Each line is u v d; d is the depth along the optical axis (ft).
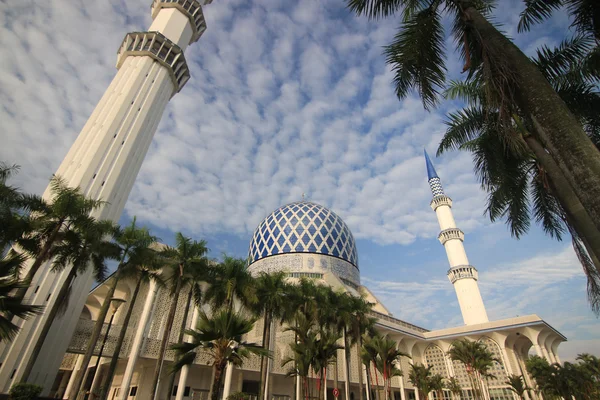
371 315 161.68
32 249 63.26
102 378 123.85
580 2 34.60
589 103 42.63
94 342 69.36
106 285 130.31
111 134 114.73
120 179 112.37
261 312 93.04
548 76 43.47
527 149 36.94
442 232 224.53
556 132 21.85
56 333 84.79
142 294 124.88
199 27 169.37
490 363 142.41
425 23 35.24
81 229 66.28
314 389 130.31
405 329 180.75
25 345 77.97
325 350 86.89
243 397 82.12
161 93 139.03
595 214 19.11
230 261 84.64
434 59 35.76
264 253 209.36
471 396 170.09
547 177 38.37
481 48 30.55
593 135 44.45
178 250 81.46
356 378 151.94
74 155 114.01
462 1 31.04
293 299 97.96
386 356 96.48
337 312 104.63
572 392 140.56
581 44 41.42
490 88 26.84
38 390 57.41
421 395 166.71
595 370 181.27
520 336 176.55
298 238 206.08
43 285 84.89
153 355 99.86
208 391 115.55
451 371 182.39
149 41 142.61
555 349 191.52
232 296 80.64
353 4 35.91
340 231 219.61
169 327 75.41
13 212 60.29
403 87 38.75
